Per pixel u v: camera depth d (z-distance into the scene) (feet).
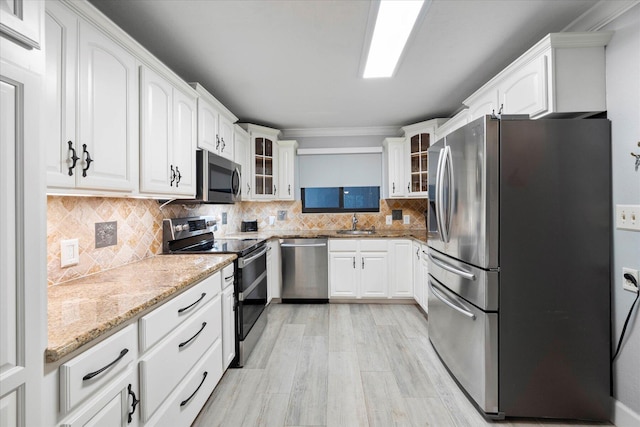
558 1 5.08
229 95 9.23
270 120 11.91
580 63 5.21
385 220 13.38
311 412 5.46
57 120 3.45
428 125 11.21
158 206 7.07
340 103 9.96
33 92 2.22
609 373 5.12
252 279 7.97
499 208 5.16
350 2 5.03
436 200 6.79
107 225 5.41
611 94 5.10
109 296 3.75
